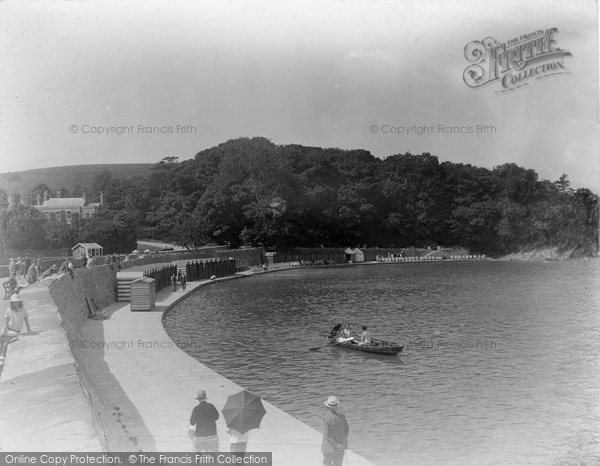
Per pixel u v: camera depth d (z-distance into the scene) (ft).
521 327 155.84
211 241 467.93
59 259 207.51
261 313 184.24
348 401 85.76
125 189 564.71
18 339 67.36
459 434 71.46
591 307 197.06
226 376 101.24
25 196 466.29
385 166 561.43
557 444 68.44
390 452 66.08
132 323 134.82
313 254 482.69
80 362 72.33
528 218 459.32
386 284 292.40
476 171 533.55
